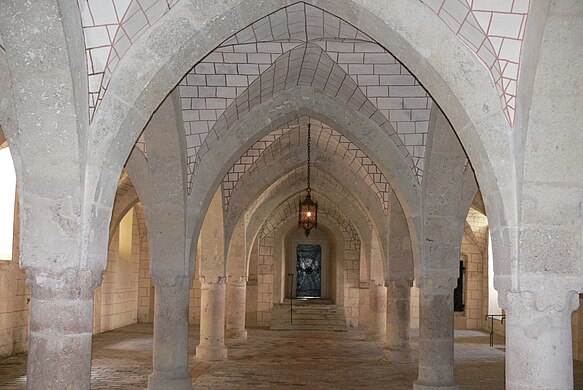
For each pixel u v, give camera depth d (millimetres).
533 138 5016
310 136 12875
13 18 4770
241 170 13375
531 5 4938
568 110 4941
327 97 9727
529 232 5098
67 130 5039
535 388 5039
